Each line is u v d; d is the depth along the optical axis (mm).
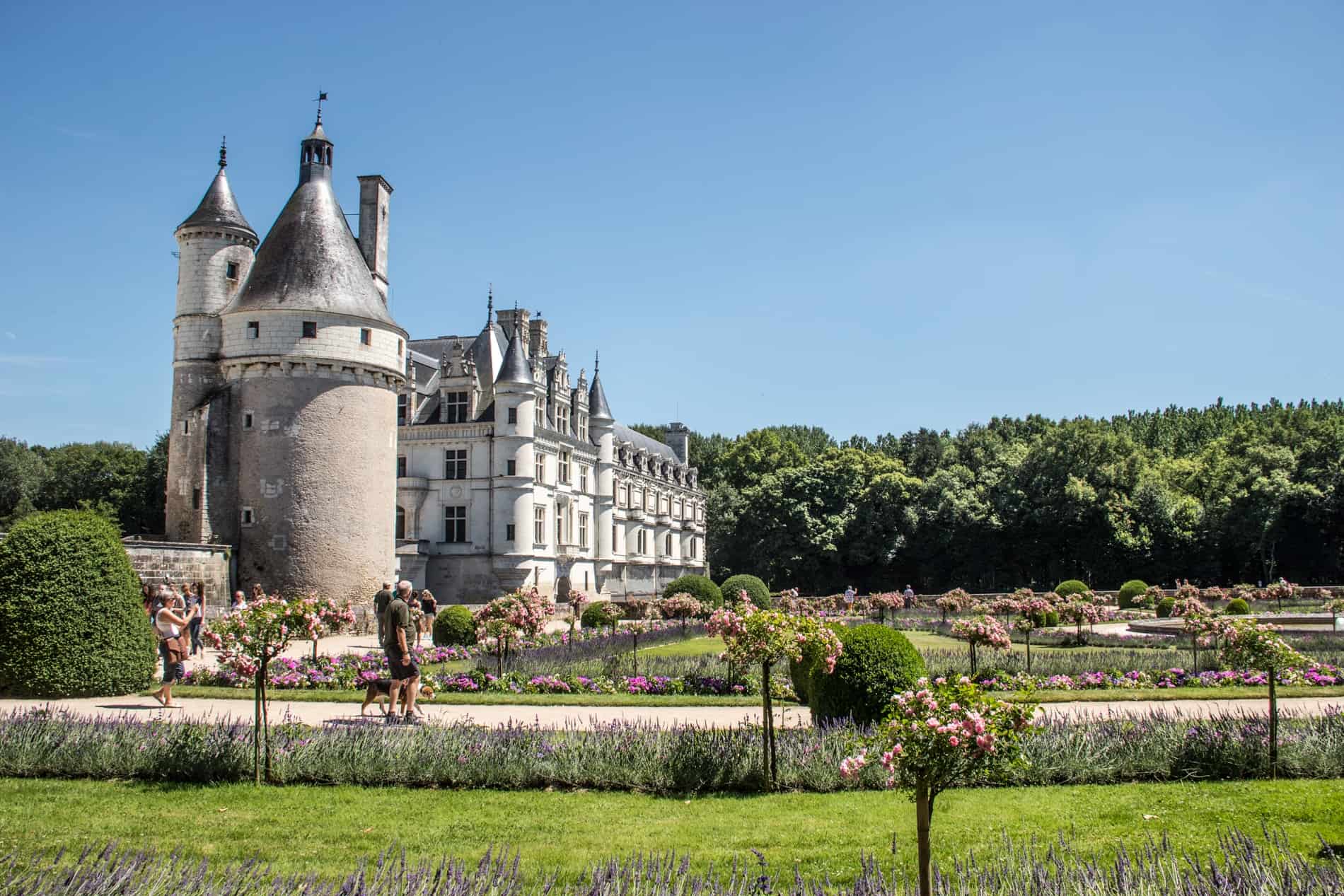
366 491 43906
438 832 10836
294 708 19469
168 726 14852
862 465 97062
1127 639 37125
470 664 26828
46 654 19984
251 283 43688
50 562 20344
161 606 20938
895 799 12125
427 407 63688
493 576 59469
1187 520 85375
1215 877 7840
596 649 30891
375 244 52000
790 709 19703
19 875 8438
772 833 10680
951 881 8336
